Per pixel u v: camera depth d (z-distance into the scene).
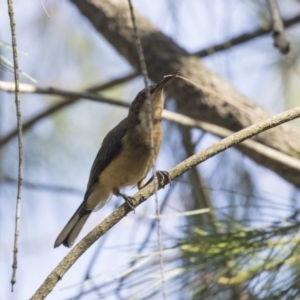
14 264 5.63
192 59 11.14
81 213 10.46
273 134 10.23
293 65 11.68
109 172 10.23
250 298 7.25
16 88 5.97
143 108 10.11
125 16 11.59
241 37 11.51
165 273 7.46
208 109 10.69
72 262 6.82
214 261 7.48
